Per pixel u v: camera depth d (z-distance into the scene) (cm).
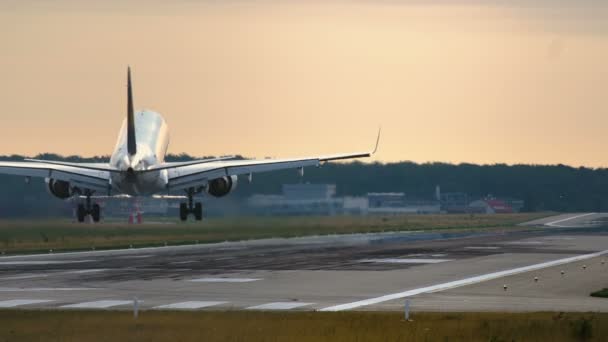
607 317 10881
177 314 11294
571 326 10031
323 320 10712
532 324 10194
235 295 13650
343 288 14525
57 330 10088
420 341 9375
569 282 15325
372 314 11244
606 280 15638
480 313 11381
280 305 12556
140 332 9912
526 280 15662
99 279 15975
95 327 10256
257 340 9419
